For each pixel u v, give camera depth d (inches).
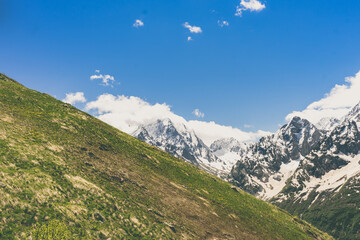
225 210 2652.6
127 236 1375.5
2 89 3061.0
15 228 1026.7
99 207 1489.9
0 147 1565.0
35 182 1371.8
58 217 1210.6
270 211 3467.0
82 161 2076.8
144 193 2129.7
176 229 1761.8
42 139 2085.4
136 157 3019.2
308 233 3275.1
